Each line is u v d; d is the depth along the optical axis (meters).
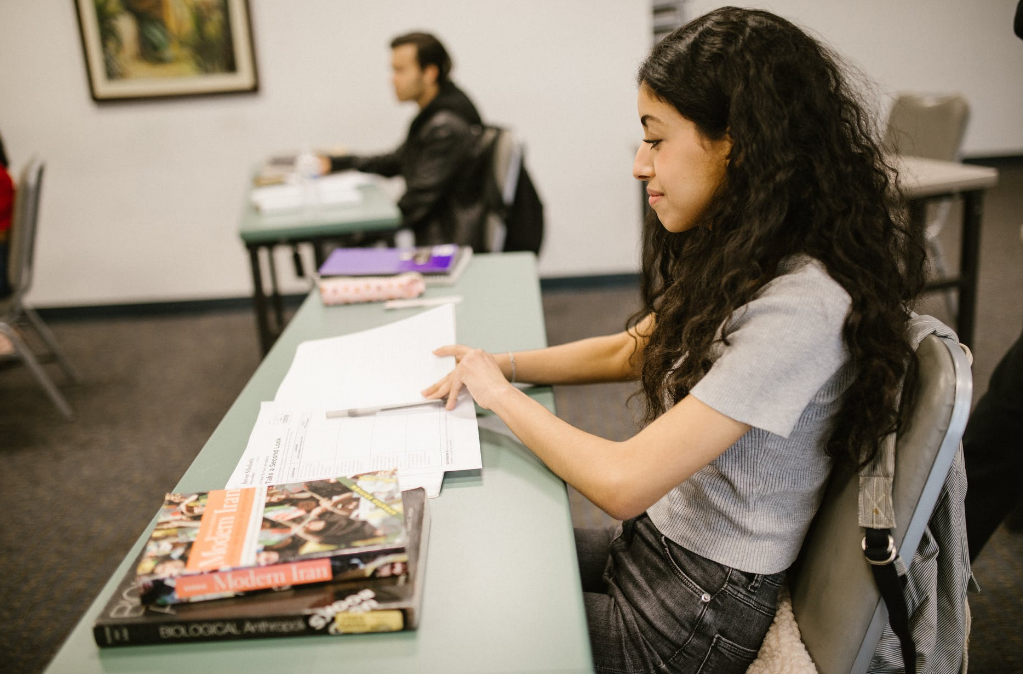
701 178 0.83
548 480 0.92
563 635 0.69
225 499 0.80
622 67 3.78
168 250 3.99
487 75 3.80
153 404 3.00
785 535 0.87
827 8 5.18
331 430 1.01
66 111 3.74
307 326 1.45
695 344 0.84
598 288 4.11
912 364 0.79
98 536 2.18
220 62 3.70
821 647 0.86
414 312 1.49
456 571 0.78
